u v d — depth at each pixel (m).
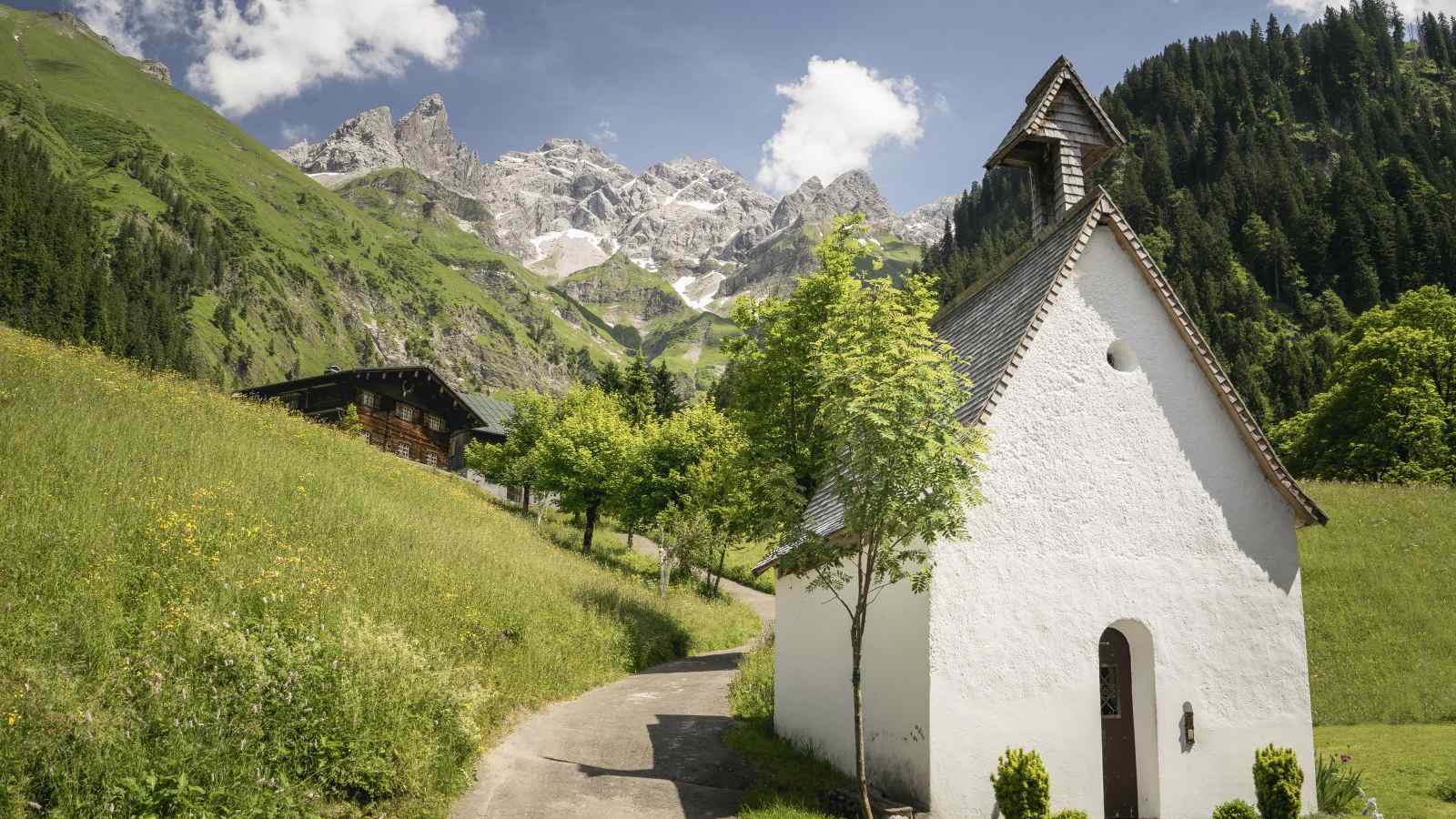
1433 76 192.88
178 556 12.12
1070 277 12.16
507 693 14.05
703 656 24.06
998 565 10.73
